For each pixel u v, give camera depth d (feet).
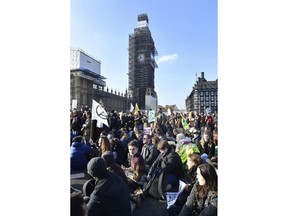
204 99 165.99
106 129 31.55
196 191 9.91
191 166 13.29
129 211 10.48
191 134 31.35
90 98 238.48
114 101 268.82
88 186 11.85
